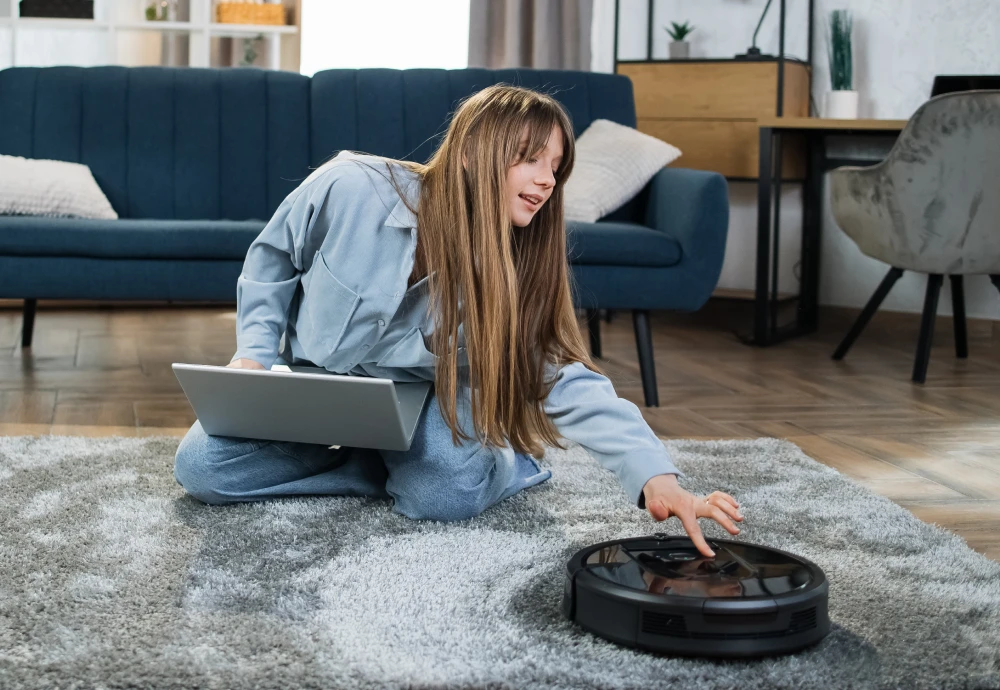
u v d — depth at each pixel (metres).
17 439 1.96
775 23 4.19
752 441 2.14
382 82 3.17
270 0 4.44
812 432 2.33
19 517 1.51
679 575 1.16
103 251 2.49
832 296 4.09
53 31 4.25
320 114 3.17
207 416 1.49
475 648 1.11
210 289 2.56
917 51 3.88
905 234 3.00
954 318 3.42
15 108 3.07
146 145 3.09
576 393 1.40
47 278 2.50
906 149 2.93
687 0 4.35
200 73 3.16
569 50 4.30
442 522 1.56
